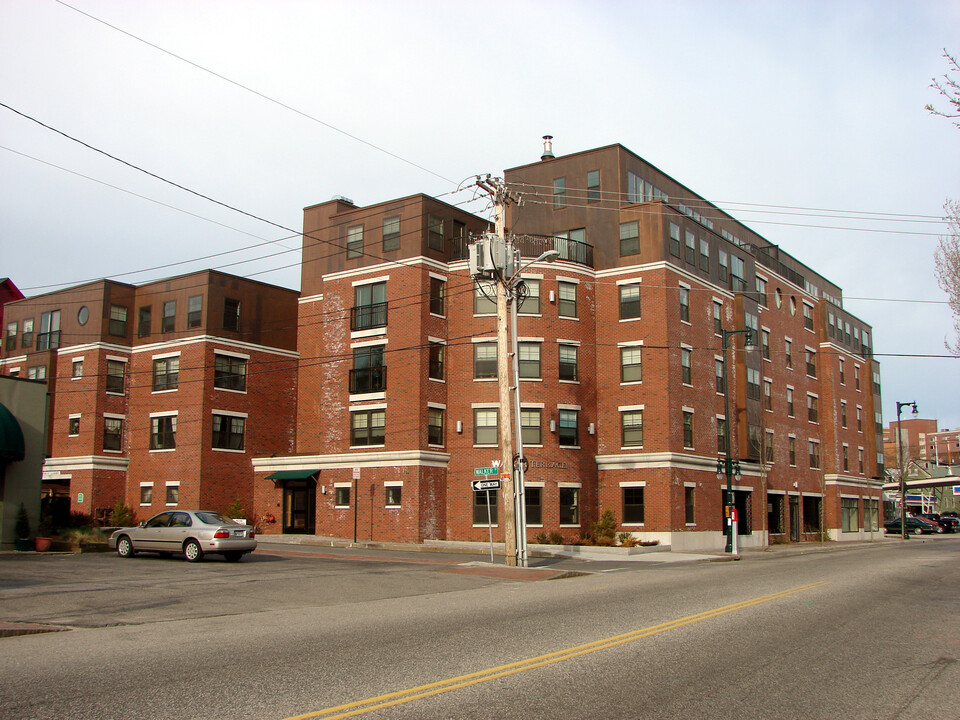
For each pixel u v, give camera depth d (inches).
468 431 1576.0
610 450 1611.7
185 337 1849.2
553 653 410.6
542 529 1519.4
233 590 746.2
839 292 2989.7
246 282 1913.1
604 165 1711.4
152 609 617.3
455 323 1624.0
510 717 291.1
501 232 1052.5
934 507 4741.6
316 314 1770.4
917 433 6806.1
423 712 296.4
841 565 1120.2
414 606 637.9
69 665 382.9
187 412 1814.7
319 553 1267.2
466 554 1307.8
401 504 1530.5
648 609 591.8
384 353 1610.5
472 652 414.9
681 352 1631.4
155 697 317.1
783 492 2059.5
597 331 1657.2
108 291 1920.5
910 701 324.2
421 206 1608.0
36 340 2027.6
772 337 2111.2
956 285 859.4
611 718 292.4
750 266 2003.0
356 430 1628.9
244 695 320.8
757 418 1909.4
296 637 470.0
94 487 1843.0
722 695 328.5
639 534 1553.9
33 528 1172.5
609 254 1669.5
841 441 2468.0
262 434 1903.3
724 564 1197.1
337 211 1787.6
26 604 637.9
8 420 1115.3
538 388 1568.7
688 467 1611.7
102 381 1887.3
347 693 324.5
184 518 1063.0
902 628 507.8
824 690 339.9
